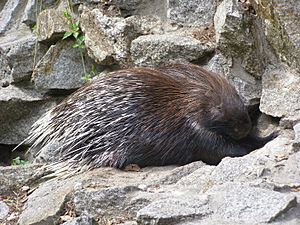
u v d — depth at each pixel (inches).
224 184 232.1
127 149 299.1
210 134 293.9
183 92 300.0
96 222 240.1
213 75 300.4
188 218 216.1
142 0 370.3
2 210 285.3
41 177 307.0
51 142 327.3
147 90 303.3
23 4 432.8
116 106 303.0
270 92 311.3
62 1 404.5
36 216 261.0
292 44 303.6
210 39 339.6
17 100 395.2
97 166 302.2
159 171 290.2
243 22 316.5
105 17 363.3
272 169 247.1
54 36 386.6
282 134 298.5
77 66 388.8
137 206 243.6
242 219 211.5
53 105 397.4
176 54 337.7
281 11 307.0
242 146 296.8
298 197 220.7
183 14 355.3
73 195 260.4
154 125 298.0
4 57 405.4
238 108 287.3
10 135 403.5
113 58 362.0
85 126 306.7
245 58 321.4
